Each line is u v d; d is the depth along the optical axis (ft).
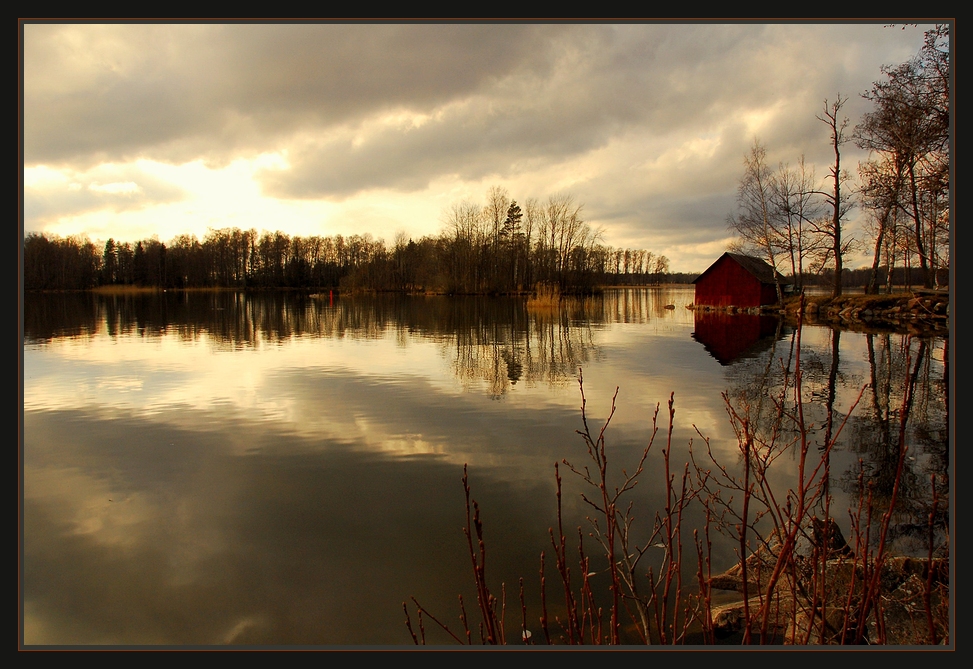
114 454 27.58
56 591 16.20
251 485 23.65
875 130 84.17
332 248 344.49
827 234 116.98
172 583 16.55
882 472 25.00
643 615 8.84
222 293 274.57
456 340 75.77
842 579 13.73
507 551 18.02
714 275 153.58
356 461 26.48
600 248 261.65
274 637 14.10
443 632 14.12
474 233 236.63
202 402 38.27
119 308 146.20
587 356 60.49
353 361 56.39
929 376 48.96
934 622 11.68
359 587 16.24
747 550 17.29
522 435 30.45
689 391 41.98
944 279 114.01
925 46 63.77
